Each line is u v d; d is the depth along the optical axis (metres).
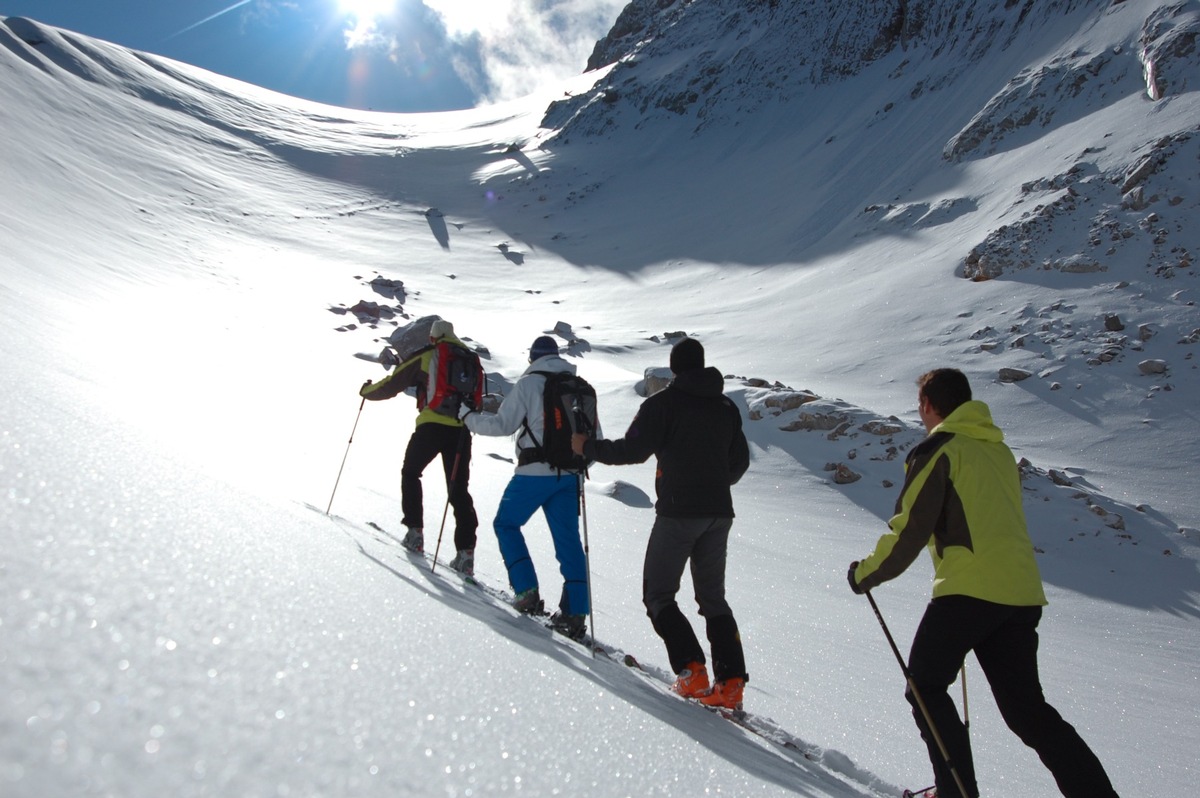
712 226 53.06
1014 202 35.25
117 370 8.75
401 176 69.81
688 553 4.29
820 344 29.78
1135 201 30.84
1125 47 41.62
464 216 60.88
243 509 2.97
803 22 75.62
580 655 3.76
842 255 41.03
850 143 55.91
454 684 2.00
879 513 14.30
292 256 44.41
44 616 1.31
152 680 1.27
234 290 33.16
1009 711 3.31
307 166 68.19
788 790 2.57
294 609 1.96
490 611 3.86
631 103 79.62
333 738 1.38
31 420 2.69
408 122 99.00
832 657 6.07
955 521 3.31
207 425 7.54
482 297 42.81
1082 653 8.48
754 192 56.19
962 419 3.42
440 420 5.71
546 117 88.56
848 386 25.34
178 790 1.03
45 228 31.22
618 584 7.02
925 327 28.84
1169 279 27.33
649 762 2.15
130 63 77.94
